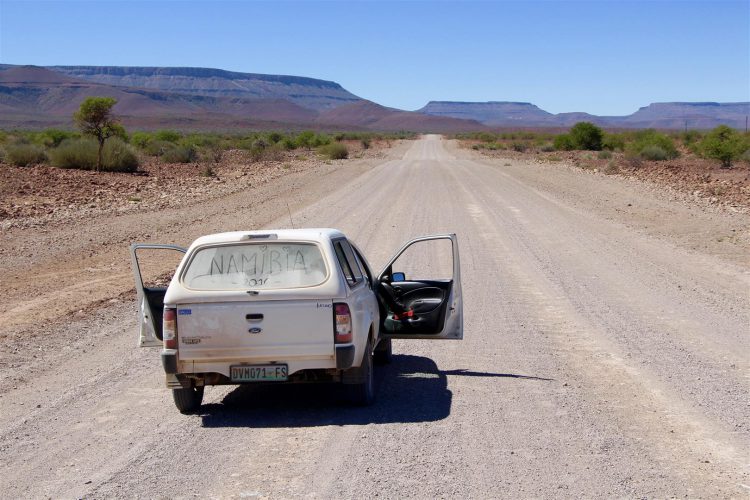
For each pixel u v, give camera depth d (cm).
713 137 5588
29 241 1830
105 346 975
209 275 691
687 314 1118
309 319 672
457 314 841
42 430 677
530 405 725
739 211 2423
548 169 4772
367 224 2169
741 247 1753
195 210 2480
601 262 1576
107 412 727
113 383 822
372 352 809
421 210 2542
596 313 1130
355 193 3156
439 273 1452
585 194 3103
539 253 1692
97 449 628
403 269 1496
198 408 738
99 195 2783
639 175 4006
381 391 788
